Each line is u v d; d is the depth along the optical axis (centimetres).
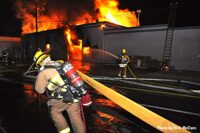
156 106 728
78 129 398
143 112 467
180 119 599
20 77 1382
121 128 528
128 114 624
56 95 377
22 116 625
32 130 525
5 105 739
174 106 727
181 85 1091
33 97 846
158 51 1908
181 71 1644
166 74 1459
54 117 390
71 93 377
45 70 374
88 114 629
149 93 930
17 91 964
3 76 1443
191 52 1709
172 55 1808
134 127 532
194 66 1695
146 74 1465
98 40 2389
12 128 538
